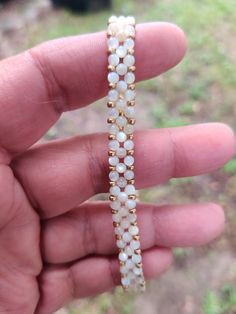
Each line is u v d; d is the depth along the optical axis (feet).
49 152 0.24
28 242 0.24
